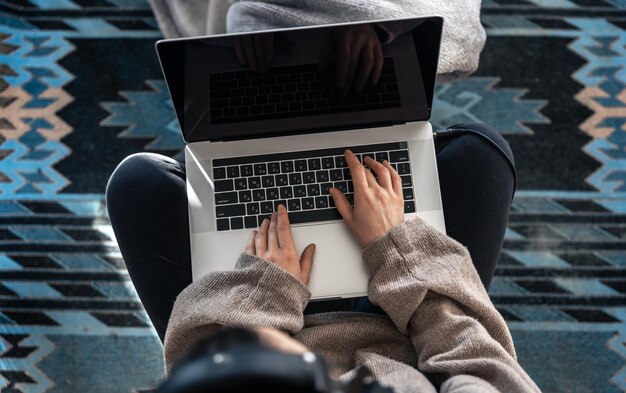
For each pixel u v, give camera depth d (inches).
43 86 59.0
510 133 58.2
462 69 42.7
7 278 56.0
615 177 57.3
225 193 38.7
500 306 55.2
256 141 39.1
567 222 56.6
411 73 35.8
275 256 35.5
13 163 57.7
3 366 54.4
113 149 58.1
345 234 37.7
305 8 41.3
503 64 59.2
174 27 54.5
